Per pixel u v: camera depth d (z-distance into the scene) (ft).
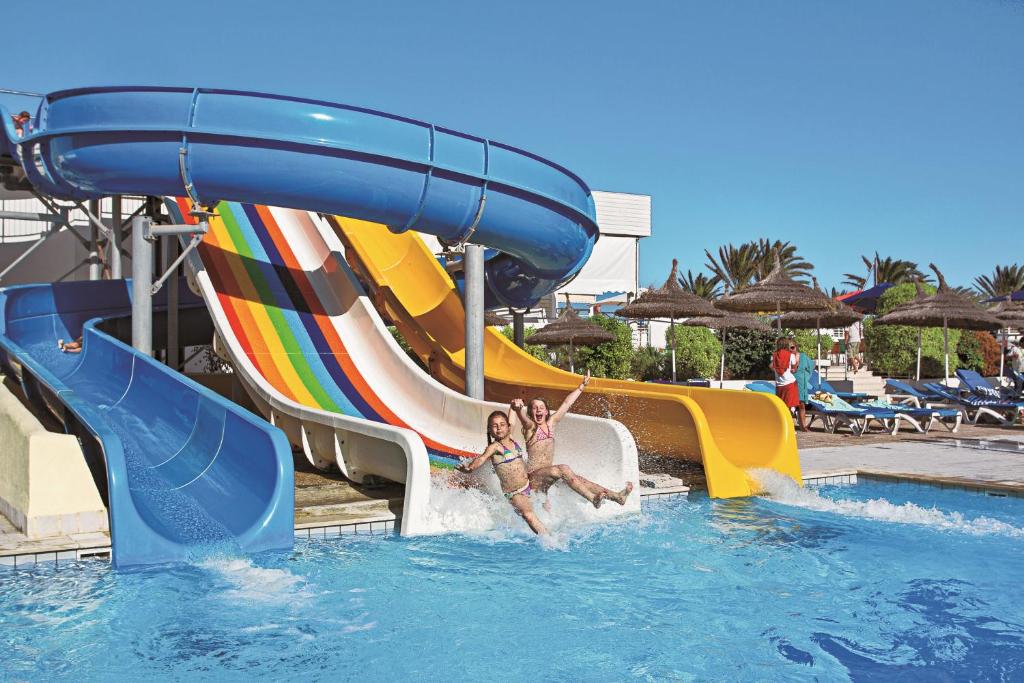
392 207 33.22
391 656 15.01
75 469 22.47
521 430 31.35
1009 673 14.08
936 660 14.70
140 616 17.06
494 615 17.26
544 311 109.09
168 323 46.98
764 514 27.07
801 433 50.19
